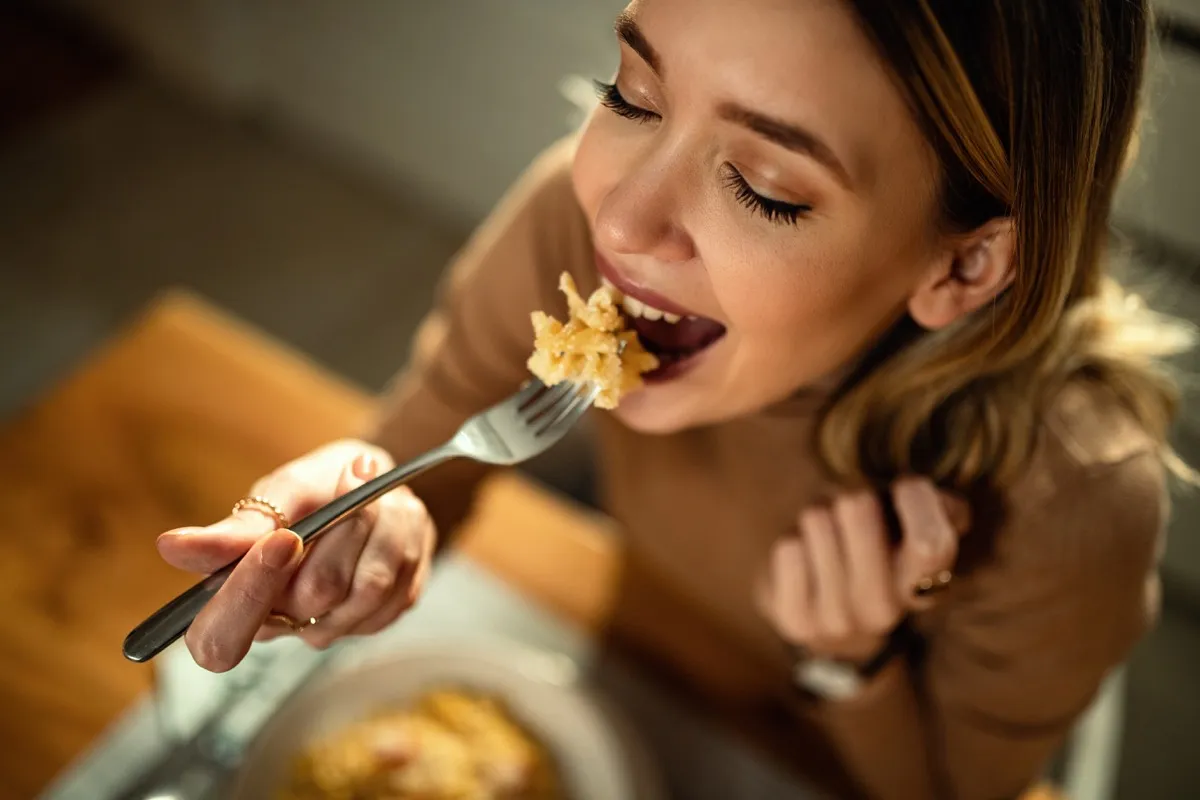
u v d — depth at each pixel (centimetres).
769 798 72
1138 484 60
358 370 161
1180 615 142
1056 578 61
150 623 44
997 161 46
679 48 43
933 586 60
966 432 60
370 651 74
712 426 68
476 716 69
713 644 77
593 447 128
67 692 71
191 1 171
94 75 186
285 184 179
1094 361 60
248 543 46
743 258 46
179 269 166
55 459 81
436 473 69
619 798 68
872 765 69
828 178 44
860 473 64
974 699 67
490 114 158
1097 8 45
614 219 46
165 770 68
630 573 80
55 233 166
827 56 41
